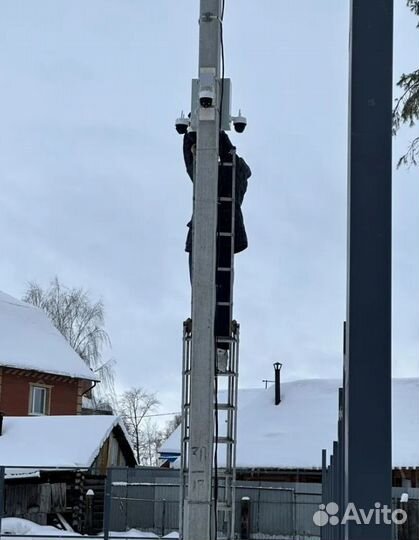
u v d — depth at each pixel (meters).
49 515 24.08
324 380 33.34
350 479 5.50
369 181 5.73
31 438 27.03
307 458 28.23
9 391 33.62
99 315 48.59
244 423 31.55
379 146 5.75
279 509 24.45
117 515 25.23
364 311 5.62
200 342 6.37
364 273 5.65
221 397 26.94
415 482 25.34
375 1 5.88
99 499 25.11
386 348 5.58
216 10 6.80
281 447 29.20
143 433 67.12
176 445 32.41
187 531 6.20
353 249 5.68
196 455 6.26
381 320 5.61
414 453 25.72
